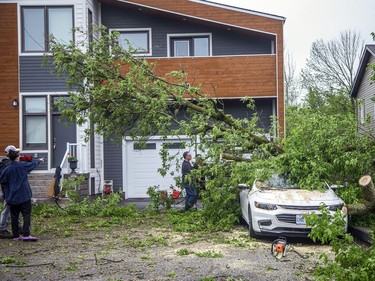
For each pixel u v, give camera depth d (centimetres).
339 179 1150
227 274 729
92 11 2019
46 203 1569
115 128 1359
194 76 1762
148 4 2016
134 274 725
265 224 1010
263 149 1218
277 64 1931
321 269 623
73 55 1274
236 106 2073
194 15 1998
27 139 1892
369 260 551
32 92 1892
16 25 1898
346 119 1172
